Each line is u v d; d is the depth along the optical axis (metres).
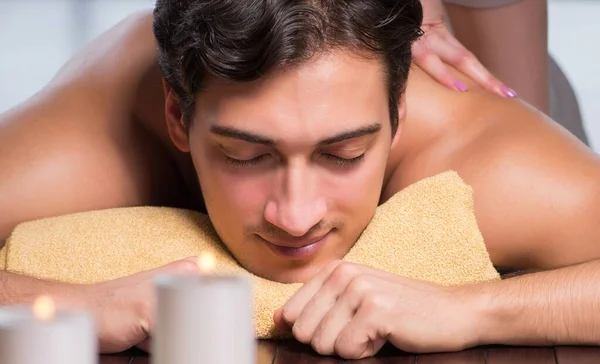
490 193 1.91
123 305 1.60
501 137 1.97
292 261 1.74
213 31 1.59
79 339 1.06
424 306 1.58
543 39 2.55
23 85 5.23
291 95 1.59
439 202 1.82
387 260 1.75
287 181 1.64
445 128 2.04
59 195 2.07
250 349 1.12
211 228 1.88
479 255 1.76
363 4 1.60
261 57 1.56
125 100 2.16
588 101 5.16
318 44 1.58
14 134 2.12
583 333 1.60
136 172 2.14
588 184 1.88
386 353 1.60
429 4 2.21
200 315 1.09
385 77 1.68
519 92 2.55
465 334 1.58
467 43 2.57
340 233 1.74
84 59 2.28
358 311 1.56
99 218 1.90
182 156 2.17
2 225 2.04
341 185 1.67
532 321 1.59
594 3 6.22
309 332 1.58
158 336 1.11
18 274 1.71
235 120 1.62
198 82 1.67
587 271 1.63
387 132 1.72
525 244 1.90
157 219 1.89
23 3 5.80
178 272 1.60
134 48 2.22
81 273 1.77
